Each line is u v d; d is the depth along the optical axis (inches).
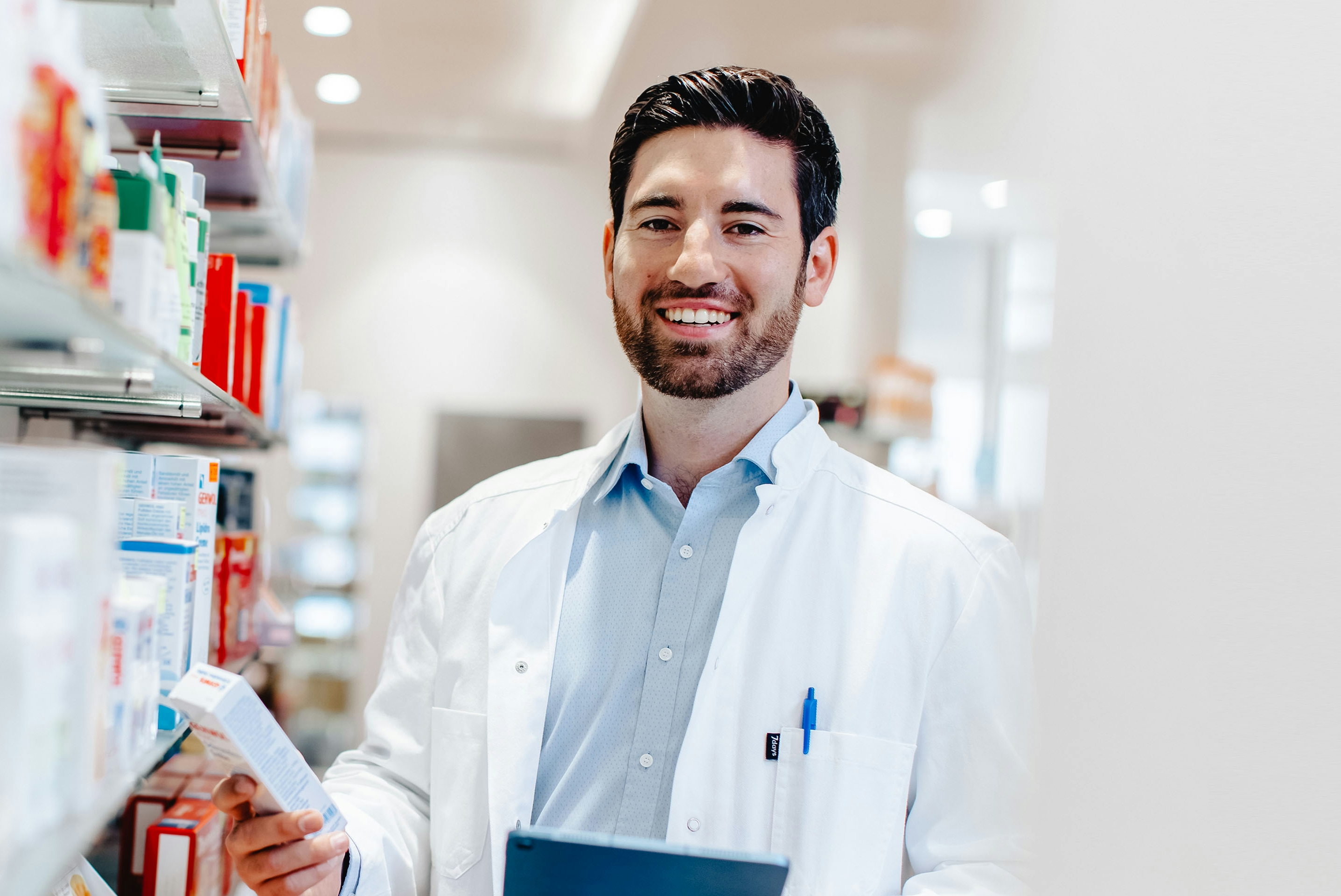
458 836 54.2
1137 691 68.5
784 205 54.0
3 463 31.2
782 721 52.3
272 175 71.7
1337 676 51.8
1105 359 77.2
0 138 24.5
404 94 192.7
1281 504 56.4
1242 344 60.2
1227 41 62.9
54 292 26.6
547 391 217.3
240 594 74.4
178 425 71.6
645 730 53.3
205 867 65.9
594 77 183.9
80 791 31.5
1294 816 54.4
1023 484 134.1
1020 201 128.7
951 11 144.9
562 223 219.5
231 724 41.1
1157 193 70.4
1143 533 69.4
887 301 168.6
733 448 57.1
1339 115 54.1
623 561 57.2
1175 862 62.6
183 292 46.1
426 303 216.1
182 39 46.3
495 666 55.3
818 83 167.5
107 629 34.2
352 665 199.8
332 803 46.6
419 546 63.7
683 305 52.1
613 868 39.9
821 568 55.1
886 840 51.0
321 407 203.3
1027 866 50.0
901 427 165.0
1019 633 53.7
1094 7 83.6
